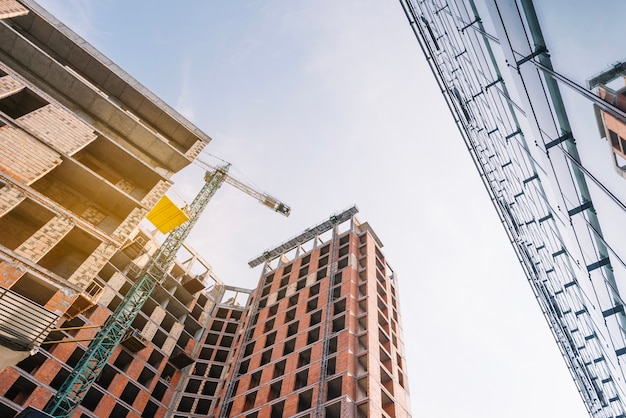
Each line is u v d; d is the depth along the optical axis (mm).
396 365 54938
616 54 7000
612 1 6629
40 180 22156
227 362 68125
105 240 21031
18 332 15219
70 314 23234
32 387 42156
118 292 56656
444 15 26781
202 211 63344
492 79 19312
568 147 11242
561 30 8828
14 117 23078
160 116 30766
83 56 28625
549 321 41844
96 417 45750
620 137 7879
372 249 72438
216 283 85438
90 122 27047
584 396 46656
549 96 11133
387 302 65750
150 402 56031
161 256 55062
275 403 49875
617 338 16906
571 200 13094
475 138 32500
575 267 18734
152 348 58531
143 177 26547
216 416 56188
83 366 40844
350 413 43438
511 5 10891
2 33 24875
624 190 8625
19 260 17203
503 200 33406
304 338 57156
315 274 69625
